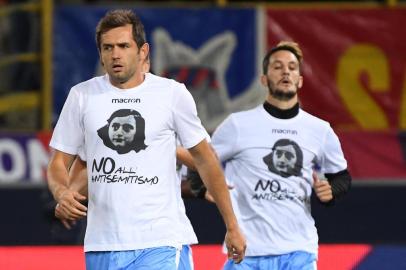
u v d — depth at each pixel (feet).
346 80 144.25
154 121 61.36
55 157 62.80
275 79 77.46
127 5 141.69
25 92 142.41
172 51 141.79
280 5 150.00
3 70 143.13
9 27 142.61
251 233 76.02
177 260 61.41
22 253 85.97
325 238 129.80
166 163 61.67
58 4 142.41
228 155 77.61
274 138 77.25
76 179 66.64
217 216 124.88
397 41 144.77
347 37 144.15
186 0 152.05
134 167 61.05
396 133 136.36
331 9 143.84
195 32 142.41
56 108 140.67
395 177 135.33
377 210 131.54
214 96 141.90
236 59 142.61
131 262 60.95
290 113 77.82
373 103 144.56
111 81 62.23
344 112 144.05
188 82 141.90
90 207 61.93
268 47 143.02
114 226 60.95
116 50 60.64
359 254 88.43
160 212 61.16
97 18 140.67
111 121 61.31
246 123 77.56
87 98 61.98
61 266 86.17
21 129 142.20
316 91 143.54
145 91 61.93
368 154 135.74
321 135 78.07
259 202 76.28
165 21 142.00
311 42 143.64
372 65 144.56
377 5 145.89
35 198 130.41
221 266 86.33
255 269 75.97
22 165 132.87
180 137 62.49
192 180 74.95
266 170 76.79
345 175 79.10
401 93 144.77
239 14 142.92
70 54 140.46
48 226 128.47
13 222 130.21
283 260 75.61
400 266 88.28
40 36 141.79
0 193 130.72
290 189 76.54
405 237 131.75
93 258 61.72
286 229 75.92
